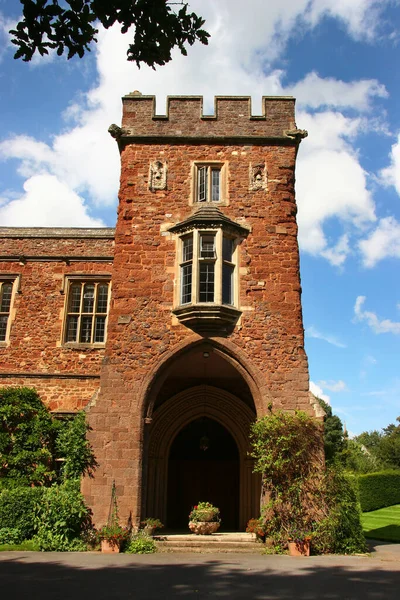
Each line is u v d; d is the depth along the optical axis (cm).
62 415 1488
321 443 1214
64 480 1215
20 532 1144
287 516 1151
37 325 1581
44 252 1652
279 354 1291
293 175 1429
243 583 766
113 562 950
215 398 1541
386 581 791
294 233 1380
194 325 1291
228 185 1409
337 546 1120
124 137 1443
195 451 1714
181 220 1385
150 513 1456
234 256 1359
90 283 1630
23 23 536
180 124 1457
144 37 571
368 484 2672
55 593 680
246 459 1506
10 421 1411
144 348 1291
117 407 1246
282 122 1458
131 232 1376
